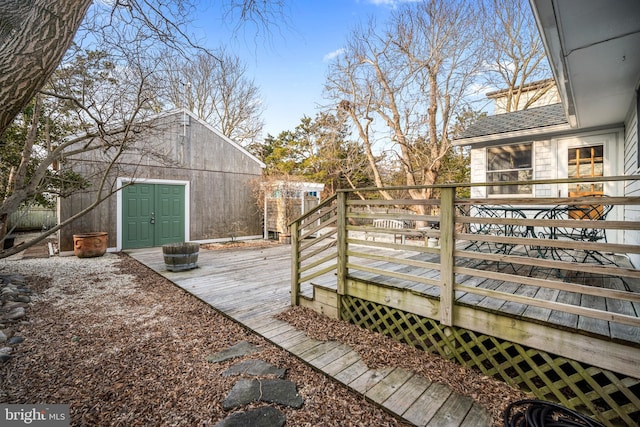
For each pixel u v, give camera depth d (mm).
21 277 4824
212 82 14266
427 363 2398
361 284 3039
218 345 2777
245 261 6605
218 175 9617
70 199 7066
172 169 8609
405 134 11148
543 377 2010
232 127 16281
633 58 2771
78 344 2785
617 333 1772
